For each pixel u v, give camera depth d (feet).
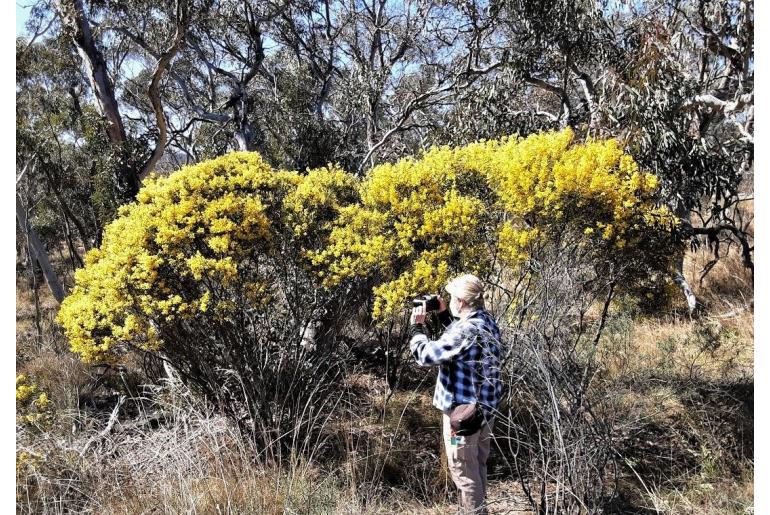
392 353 18.16
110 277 12.75
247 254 13.48
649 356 17.85
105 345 12.76
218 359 14.03
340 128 46.73
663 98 19.16
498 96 26.91
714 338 18.86
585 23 25.09
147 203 14.20
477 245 14.48
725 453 13.33
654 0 24.85
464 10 32.35
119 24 35.53
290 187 14.57
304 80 46.11
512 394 11.30
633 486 12.02
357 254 13.87
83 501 11.99
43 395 14.30
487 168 15.01
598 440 10.48
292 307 14.05
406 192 14.62
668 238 14.58
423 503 12.26
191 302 13.01
